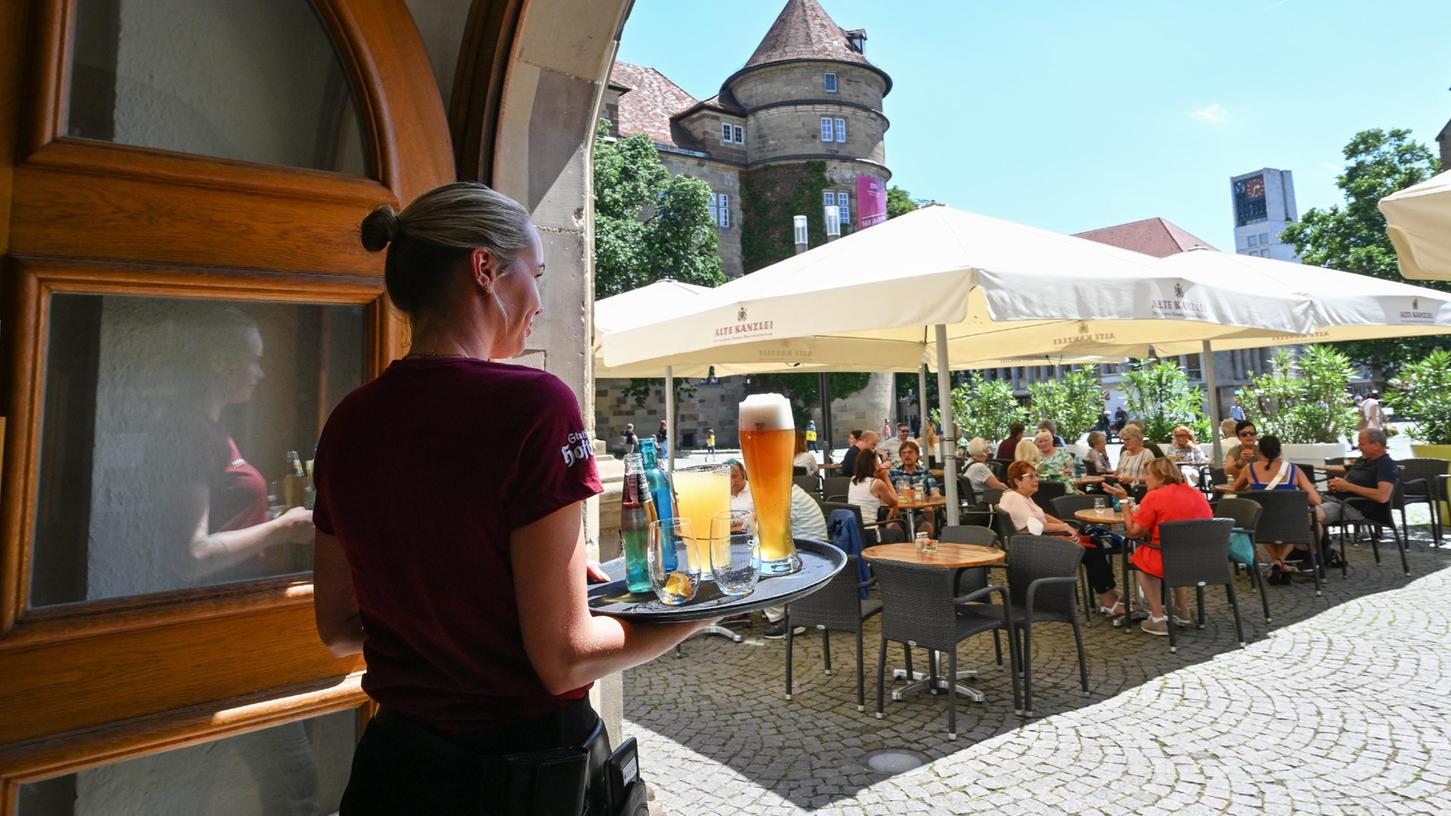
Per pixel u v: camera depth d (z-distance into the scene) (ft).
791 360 26.94
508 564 3.13
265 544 6.06
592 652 3.11
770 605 3.51
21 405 4.68
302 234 5.71
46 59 4.78
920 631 13.23
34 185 4.76
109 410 5.47
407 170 6.15
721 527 4.25
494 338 3.72
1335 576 22.70
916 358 29.09
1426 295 22.52
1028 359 40.55
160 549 5.63
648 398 124.16
